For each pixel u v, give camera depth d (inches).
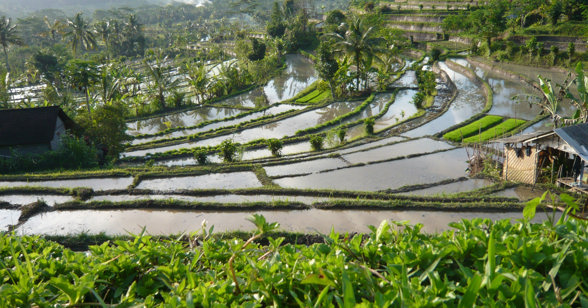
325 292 68.6
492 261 71.3
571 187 610.2
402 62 2363.4
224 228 508.1
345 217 533.3
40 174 763.4
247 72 2187.5
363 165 850.1
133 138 1248.8
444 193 631.8
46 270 105.5
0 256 123.3
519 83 1720.0
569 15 2202.3
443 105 1481.3
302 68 2618.1
